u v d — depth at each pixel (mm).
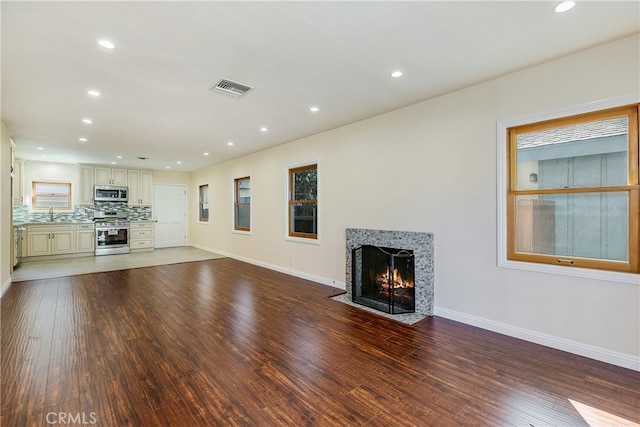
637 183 2271
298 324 3148
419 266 3457
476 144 3027
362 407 1816
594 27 2070
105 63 2500
